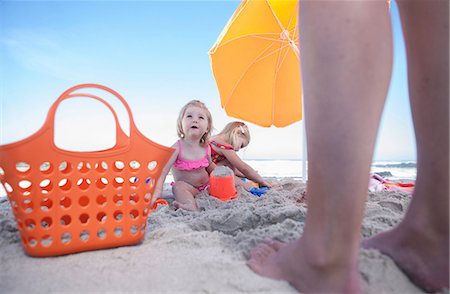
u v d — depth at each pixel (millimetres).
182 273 816
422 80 771
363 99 609
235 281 753
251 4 2721
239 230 1298
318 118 632
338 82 609
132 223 1062
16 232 1135
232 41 2898
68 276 819
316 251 672
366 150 617
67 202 1128
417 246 792
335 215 640
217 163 2750
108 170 1025
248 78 3107
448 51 737
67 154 971
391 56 645
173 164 2336
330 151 620
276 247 898
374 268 786
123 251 998
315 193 667
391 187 2385
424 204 787
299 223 1115
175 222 1372
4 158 903
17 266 886
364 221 1178
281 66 3166
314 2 640
